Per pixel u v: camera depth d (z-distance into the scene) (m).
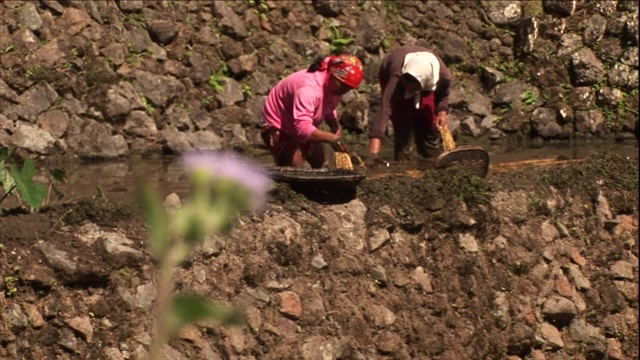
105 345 9.30
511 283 12.21
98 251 9.53
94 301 9.35
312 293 10.64
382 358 10.95
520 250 12.45
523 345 12.08
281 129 12.42
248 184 1.95
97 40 17.55
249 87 19.00
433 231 11.87
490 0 22.19
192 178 1.93
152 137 17.17
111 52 17.58
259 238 10.48
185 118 17.83
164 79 17.83
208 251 10.04
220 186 1.93
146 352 9.41
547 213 12.95
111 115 16.91
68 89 16.78
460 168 12.57
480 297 11.89
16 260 9.16
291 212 10.98
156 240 1.90
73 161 16.27
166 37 18.41
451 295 11.68
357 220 11.39
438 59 14.16
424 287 11.52
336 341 10.64
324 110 12.26
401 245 11.55
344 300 10.88
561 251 12.92
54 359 9.08
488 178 13.02
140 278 9.61
